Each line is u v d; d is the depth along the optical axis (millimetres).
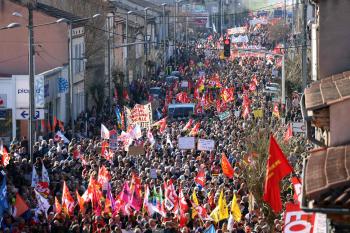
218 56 167125
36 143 59844
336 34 28391
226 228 36438
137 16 147750
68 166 49625
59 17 89062
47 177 43625
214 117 82188
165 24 178125
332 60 28500
